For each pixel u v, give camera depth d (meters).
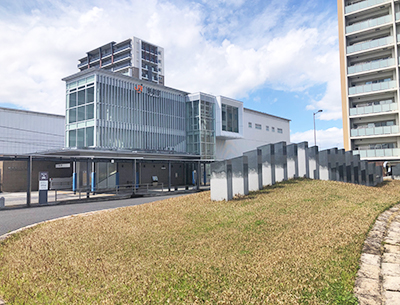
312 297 5.14
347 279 5.74
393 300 4.91
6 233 11.67
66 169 37.69
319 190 16.78
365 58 38.44
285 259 6.98
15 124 42.81
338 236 8.47
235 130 49.56
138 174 35.69
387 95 36.59
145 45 89.56
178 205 15.14
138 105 38.97
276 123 63.16
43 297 5.83
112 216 13.55
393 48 36.31
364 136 37.09
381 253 7.27
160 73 94.75
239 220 11.07
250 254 7.62
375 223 10.30
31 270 7.27
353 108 37.97
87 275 6.85
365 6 37.84
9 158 19.77
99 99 34.56
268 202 13.87
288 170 21.83
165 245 8.87
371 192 18.05
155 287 5.95
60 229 11.49
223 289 5.73
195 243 8.83
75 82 37.00
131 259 7.79
